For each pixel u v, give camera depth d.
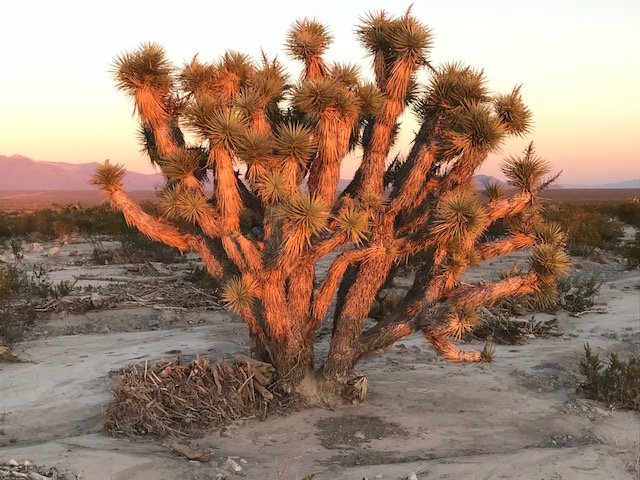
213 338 10.59
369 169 6.97
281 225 6.54
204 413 6.40
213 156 6.39
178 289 14.37
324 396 7.00
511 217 7.09
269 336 6.92
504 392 7.84
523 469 5.59
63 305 12.33
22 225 28.94
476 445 6.27
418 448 6.10
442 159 6.89
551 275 6.54
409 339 10.80
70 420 6.77
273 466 5.50
